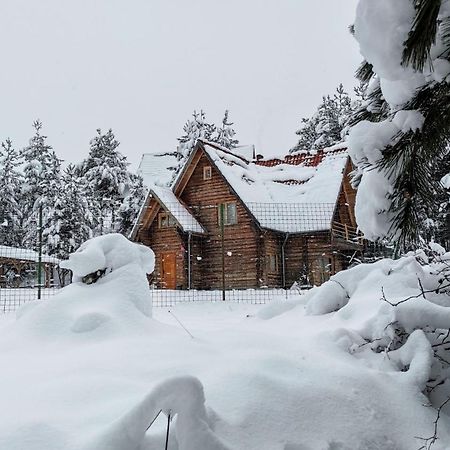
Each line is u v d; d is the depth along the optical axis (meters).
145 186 32.53
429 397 3.48
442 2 2.60
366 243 10.99
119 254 5.20
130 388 2.84
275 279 20.98
